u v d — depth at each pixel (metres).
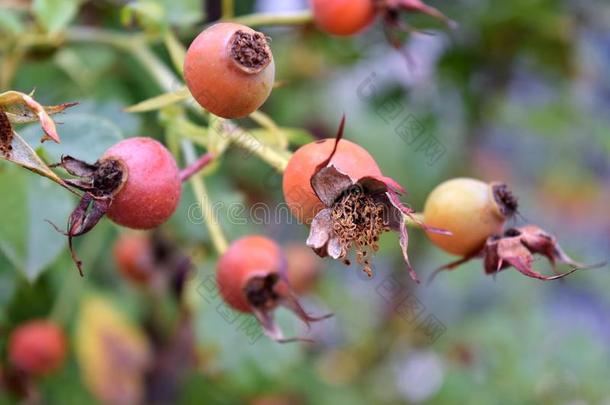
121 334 0.41
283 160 0.31
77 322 0.41
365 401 0.47
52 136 0.26
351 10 0.35
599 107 0.50
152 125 0.37
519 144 0.56
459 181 0.31
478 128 0.46
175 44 0.34
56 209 0.32
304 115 0.46
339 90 0.47
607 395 0.44
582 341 0.45
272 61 0.29
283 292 0.31
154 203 0.28
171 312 0.42
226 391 0.41
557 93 0.47
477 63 0.44
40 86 0.38
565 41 0.43
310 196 0.28
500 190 0.30
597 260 0.56
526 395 0.44
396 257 0.47
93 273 0.42
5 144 0.27
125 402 0.41
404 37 0.42
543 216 0.59
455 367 0.45
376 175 0.28
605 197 0.58
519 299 0.50
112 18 0.39
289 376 0.42
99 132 0.31
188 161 0.32
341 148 0.28
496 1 0.42
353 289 0.52
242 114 0.29
